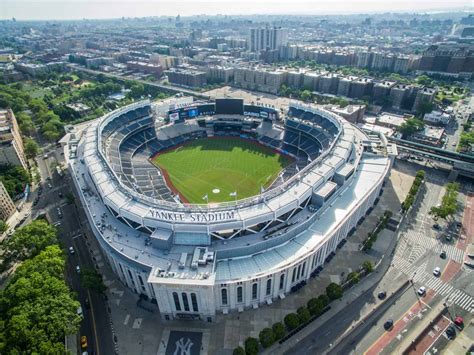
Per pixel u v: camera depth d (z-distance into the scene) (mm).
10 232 136500
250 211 106688
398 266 116188
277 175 176125
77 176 146625
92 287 100188
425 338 92562
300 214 116812
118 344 91438
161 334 93688
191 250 99875
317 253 104562
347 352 89188
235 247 99625
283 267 94250
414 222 137625
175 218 103312
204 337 92500
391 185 162875
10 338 78812
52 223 142500
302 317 92125
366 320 97688
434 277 112000
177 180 172875
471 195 154750
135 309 101375
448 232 131750
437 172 175375
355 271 112125
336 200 125500
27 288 88938
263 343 86188
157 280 87062
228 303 96562
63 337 91000
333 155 144000
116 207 110062
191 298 91000
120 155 187750
